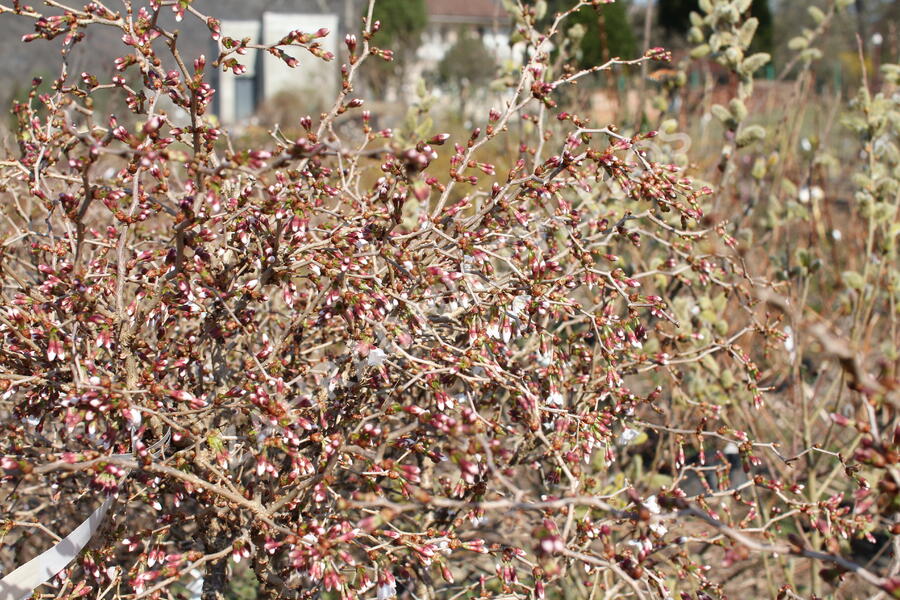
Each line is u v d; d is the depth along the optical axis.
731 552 1.50
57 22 1.92
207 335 2.15
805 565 3.40
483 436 1.62
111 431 1.84
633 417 2.65
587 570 1.94
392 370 2.22
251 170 1.69
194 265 2.04
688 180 2.27
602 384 2.45
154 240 2.64
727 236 2.52
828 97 6.36
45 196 2.19
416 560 2.36
